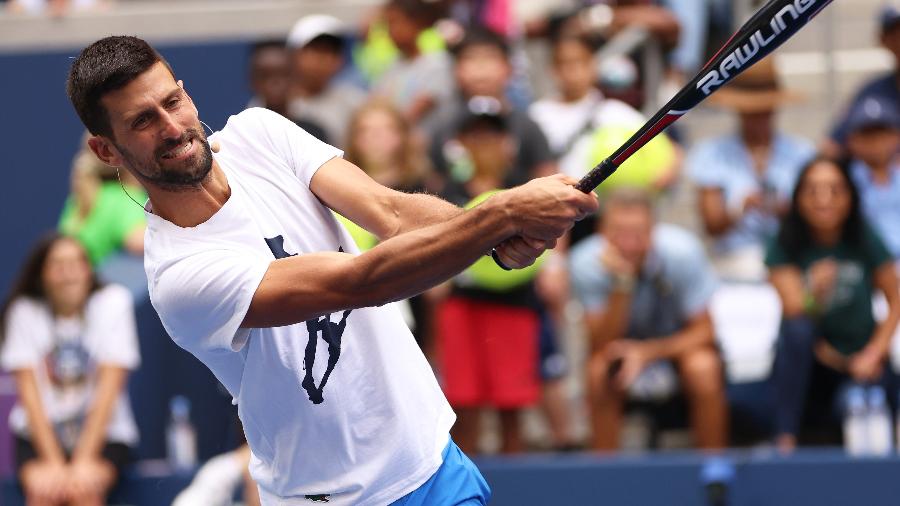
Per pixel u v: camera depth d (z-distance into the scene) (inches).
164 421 954.1
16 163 1184.8
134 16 1244.5
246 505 828.6
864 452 839.1
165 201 436.5
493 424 964.0
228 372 459.8
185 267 428.1
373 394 460.8
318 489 469.1
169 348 960.9
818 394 860.6
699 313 867.4
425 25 1075.9
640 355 863.1
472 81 948.6
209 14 1234.6
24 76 1181.1
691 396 858.8
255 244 442.6
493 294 880.9
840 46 1186.0
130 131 419.8
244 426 476.1
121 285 948.6
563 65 1007.6
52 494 860.6
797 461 799.1
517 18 1195.9
